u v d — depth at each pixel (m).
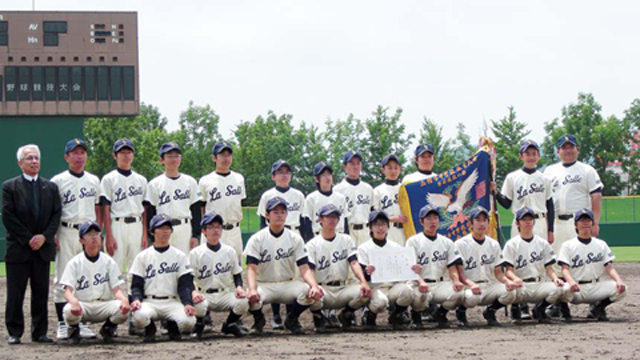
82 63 20.80
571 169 11.63
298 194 11.73
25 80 20.59
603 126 57.16
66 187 10.04
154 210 10.87
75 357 8.31
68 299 9.18
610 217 30.22
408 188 11.94
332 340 9.30
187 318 9.37
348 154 12.09
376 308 10.02
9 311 9.48
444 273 10.69
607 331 9.61
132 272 9.64
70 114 20.77
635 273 18.69
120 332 10.55
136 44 21.03
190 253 10.05
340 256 10.37
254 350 8.59
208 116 66.88
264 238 10.16
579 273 10.77
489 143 12.27
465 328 10.21
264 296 10.11
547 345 8.56
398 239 11.96
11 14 20.55
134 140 54.66
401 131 48.00
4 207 9.48
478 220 10.65
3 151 20.91
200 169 63.88
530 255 10.74
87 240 9.43
